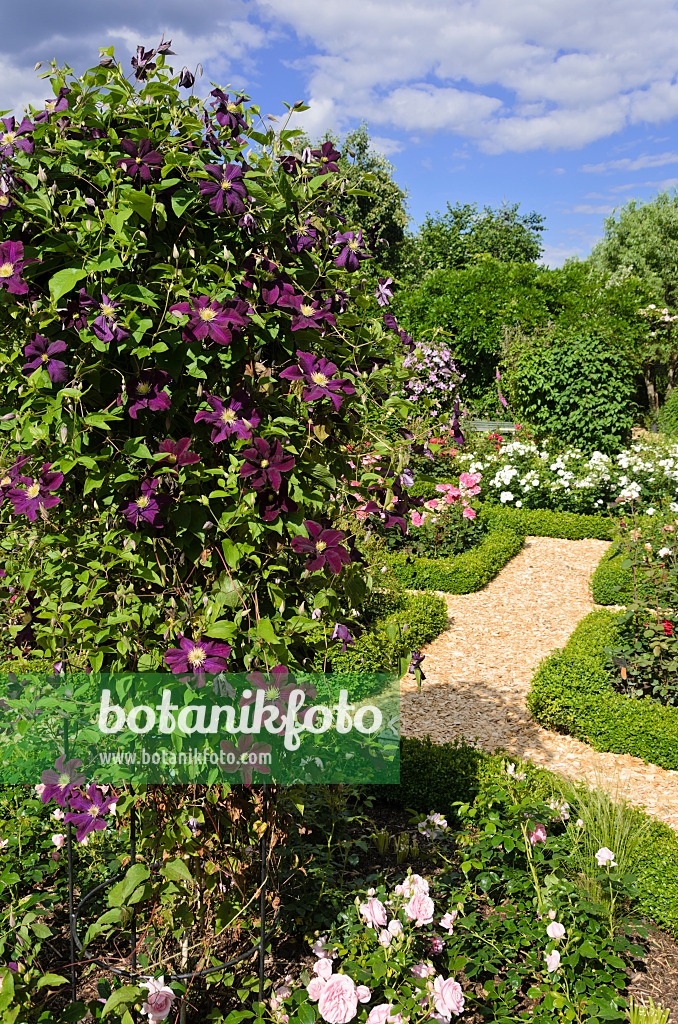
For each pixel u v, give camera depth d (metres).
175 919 2.11
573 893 2.65
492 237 37.91
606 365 13.34
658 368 22.19
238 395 1.93
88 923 2.62
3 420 2.02
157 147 1.95
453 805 3.44
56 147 1.87
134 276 1.91
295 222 2.11
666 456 11.34
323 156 2.29
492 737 4.79
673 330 15.65
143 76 2.04
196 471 1.88
